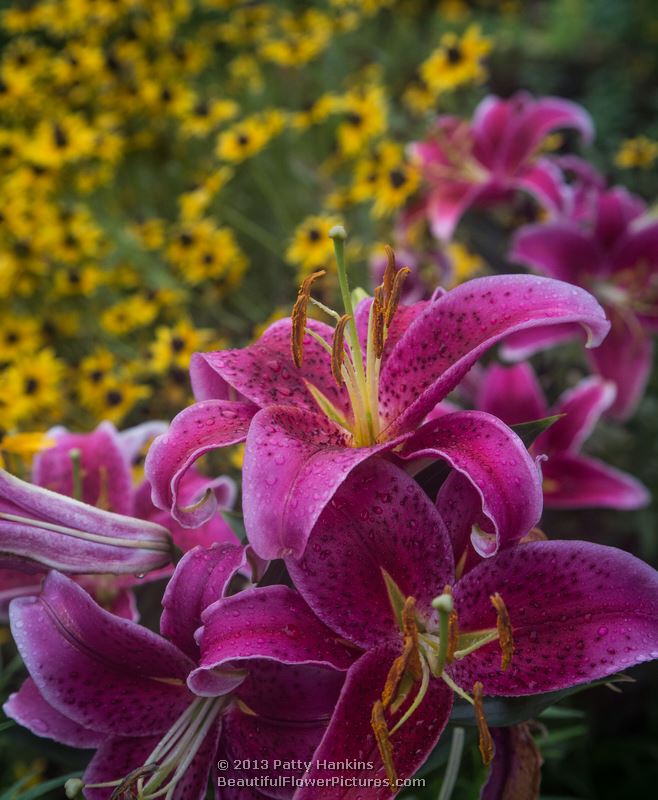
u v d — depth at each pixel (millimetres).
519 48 2305
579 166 1156
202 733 468
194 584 460
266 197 1403
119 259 1253
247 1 1622
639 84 2213
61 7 1477
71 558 490
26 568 491
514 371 871
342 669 440
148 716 476
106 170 1276
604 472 888
